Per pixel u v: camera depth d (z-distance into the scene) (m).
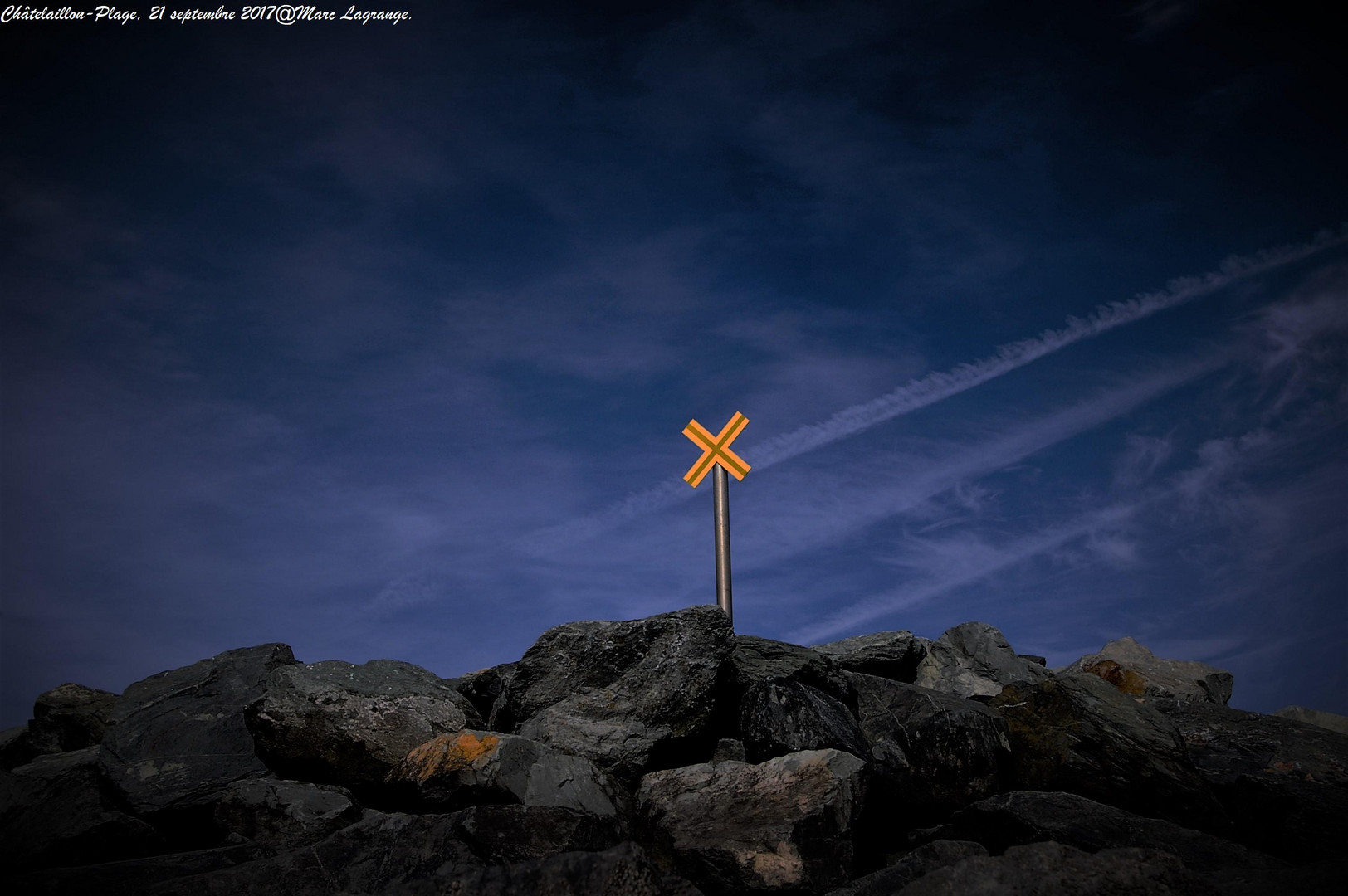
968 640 13.12
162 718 10.67
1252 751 10.51
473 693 12.14
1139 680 12.57
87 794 9.62
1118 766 9.38
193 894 7.54
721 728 10.63
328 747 9.84
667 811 8.62
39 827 9.11
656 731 9.98
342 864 7.97
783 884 7.76
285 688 10.23
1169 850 8.10
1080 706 9.87
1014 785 9.86
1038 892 6.03
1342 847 8.48
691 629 10.48
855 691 11.25
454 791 8.68
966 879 6.29
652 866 6.62
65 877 7.77
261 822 9.05
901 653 12.42
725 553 13.20
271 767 10.09
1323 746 10.48
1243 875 6.97
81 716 12.29
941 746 9.77
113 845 9.04
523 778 8.63
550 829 7.98
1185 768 9.31
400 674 10.95
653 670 10.35
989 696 11.91
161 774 9.91
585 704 10.22
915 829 9.65
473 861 7.73
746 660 11.20
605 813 8.72
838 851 8.19
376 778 9.80
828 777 8.57
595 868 6.41
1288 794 9.12
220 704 10.92
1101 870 6.12
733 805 8.53
